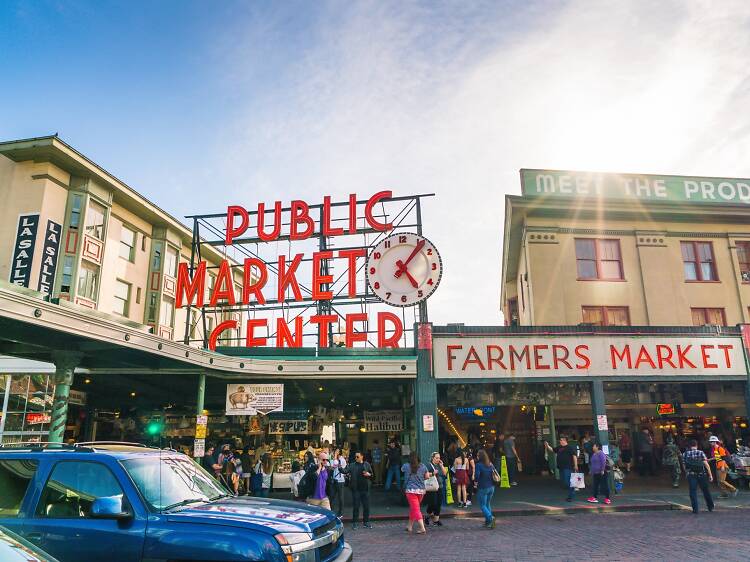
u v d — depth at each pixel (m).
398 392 23.38
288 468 20.05
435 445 18.19
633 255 24.55
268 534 5.01
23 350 14.80
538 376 19.02
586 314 23.72
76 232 26.52
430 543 11.05
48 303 11.69
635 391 22.38
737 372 19.55
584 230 24.59
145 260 32.12
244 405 18.31
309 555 5.16
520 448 25.97
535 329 19.41
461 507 16.03
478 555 9.69
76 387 21.45
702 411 24.97
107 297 28.48
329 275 24.56
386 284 22.11
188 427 24.53
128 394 23.41
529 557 9.38
